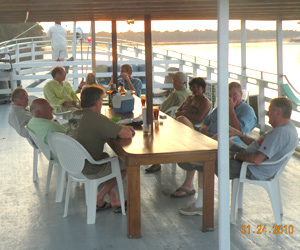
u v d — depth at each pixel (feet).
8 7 14.70
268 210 12.75
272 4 15.66
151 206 13.20
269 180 11.59
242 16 20.34
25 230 11.68
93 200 11.94
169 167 17.31
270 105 11.34
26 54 41.68
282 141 11.08
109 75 35.32
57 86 21.04
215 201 13.44
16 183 15.56
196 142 11.71
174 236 11.12
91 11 16.25
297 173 16.37
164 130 13.34
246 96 23.12
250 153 11.44
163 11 16.69
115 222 12.07
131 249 10.44
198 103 16.98
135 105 18.61
